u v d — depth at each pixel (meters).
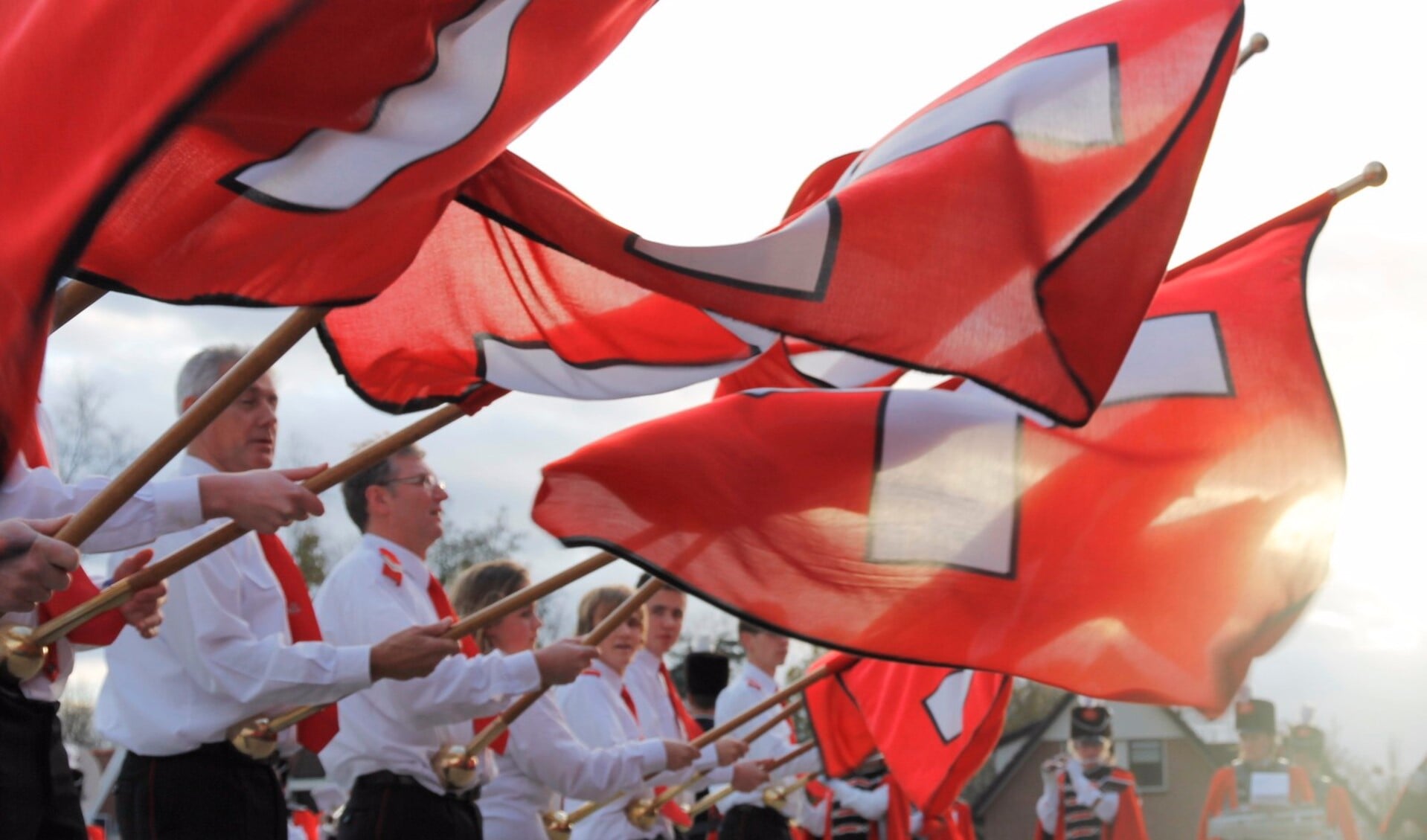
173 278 2.34
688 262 2.98
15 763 3.22
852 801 8.90
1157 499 4.26
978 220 3.26
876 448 4.23
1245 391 4.32
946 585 4.18
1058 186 3.34
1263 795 10.20
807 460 4.19
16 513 3.13
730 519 4.14
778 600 4.11
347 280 2.45
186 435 2.73
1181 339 4.35
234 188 2.34
